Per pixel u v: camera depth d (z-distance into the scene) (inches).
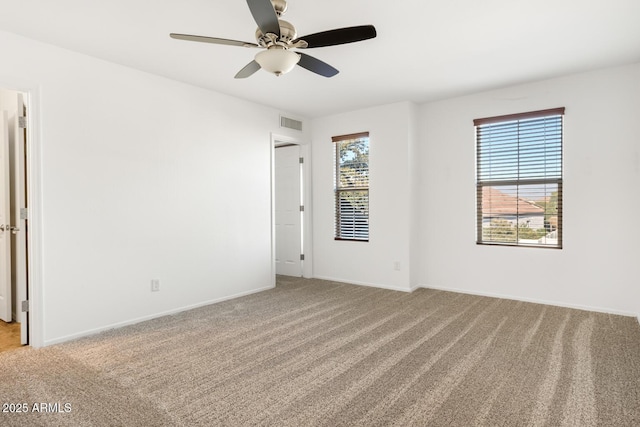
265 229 190.5
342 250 209.3
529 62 135.7
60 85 119.0
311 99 180.1
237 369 99.0
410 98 179.9
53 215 117.8
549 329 127.6
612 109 142.7
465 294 177.9
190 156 156.4
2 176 137.0
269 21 80.3
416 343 116.3
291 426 73.5
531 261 162.1
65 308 120.6
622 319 137.3
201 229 160.7
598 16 102.2
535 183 161.2
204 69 139.4
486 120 170.1
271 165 193.6
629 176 140.3
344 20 103.3
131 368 99.8
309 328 131.4
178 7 95.9
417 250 192.2
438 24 106.2
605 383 89.4
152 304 143.8
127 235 136.3
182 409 79.7
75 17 100.5
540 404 80.5
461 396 84.4
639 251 139.2
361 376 94.4
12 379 93.7
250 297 175.6
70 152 121.3
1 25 104.7
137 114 138.6
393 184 189.0
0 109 150.7
